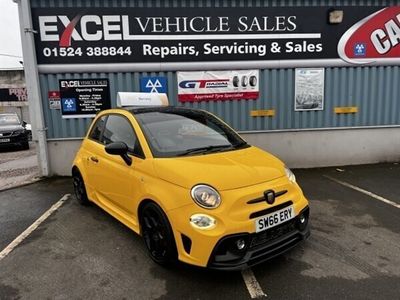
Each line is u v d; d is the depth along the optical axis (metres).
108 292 3.00
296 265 3.38
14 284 3.16
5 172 8.27
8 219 4.82
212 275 3.23
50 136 7.11
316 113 7.55
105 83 7.02
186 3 6.91
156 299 2.89
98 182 4.51
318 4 7.16
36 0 6.66
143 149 3.62
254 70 7.25
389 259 3.48
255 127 7.46
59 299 2.92
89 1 6.76
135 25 6.89
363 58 7.46
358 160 7.86
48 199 5.71
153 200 3.29
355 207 5.02
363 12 7.29
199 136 4.00
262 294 2.93
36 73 6.77
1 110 22.03
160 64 7.04
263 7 7.05
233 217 2.91
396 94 7.72
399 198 5.42
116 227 4.42
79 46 6.86
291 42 7.22
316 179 6.66
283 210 3.19
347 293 2.91
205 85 7.20
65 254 3.72
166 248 3.19
